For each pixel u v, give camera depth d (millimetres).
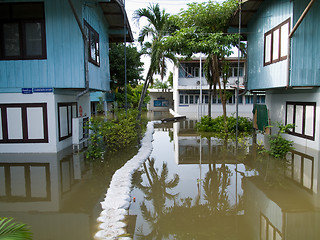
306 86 9227
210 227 4324
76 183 6277
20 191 5785
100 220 4438
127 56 20953
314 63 9070
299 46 9016
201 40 13039
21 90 9156
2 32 9164
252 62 12891
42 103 9188
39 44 9164
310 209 4941
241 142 11562
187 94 28250
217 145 11039
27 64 9188
